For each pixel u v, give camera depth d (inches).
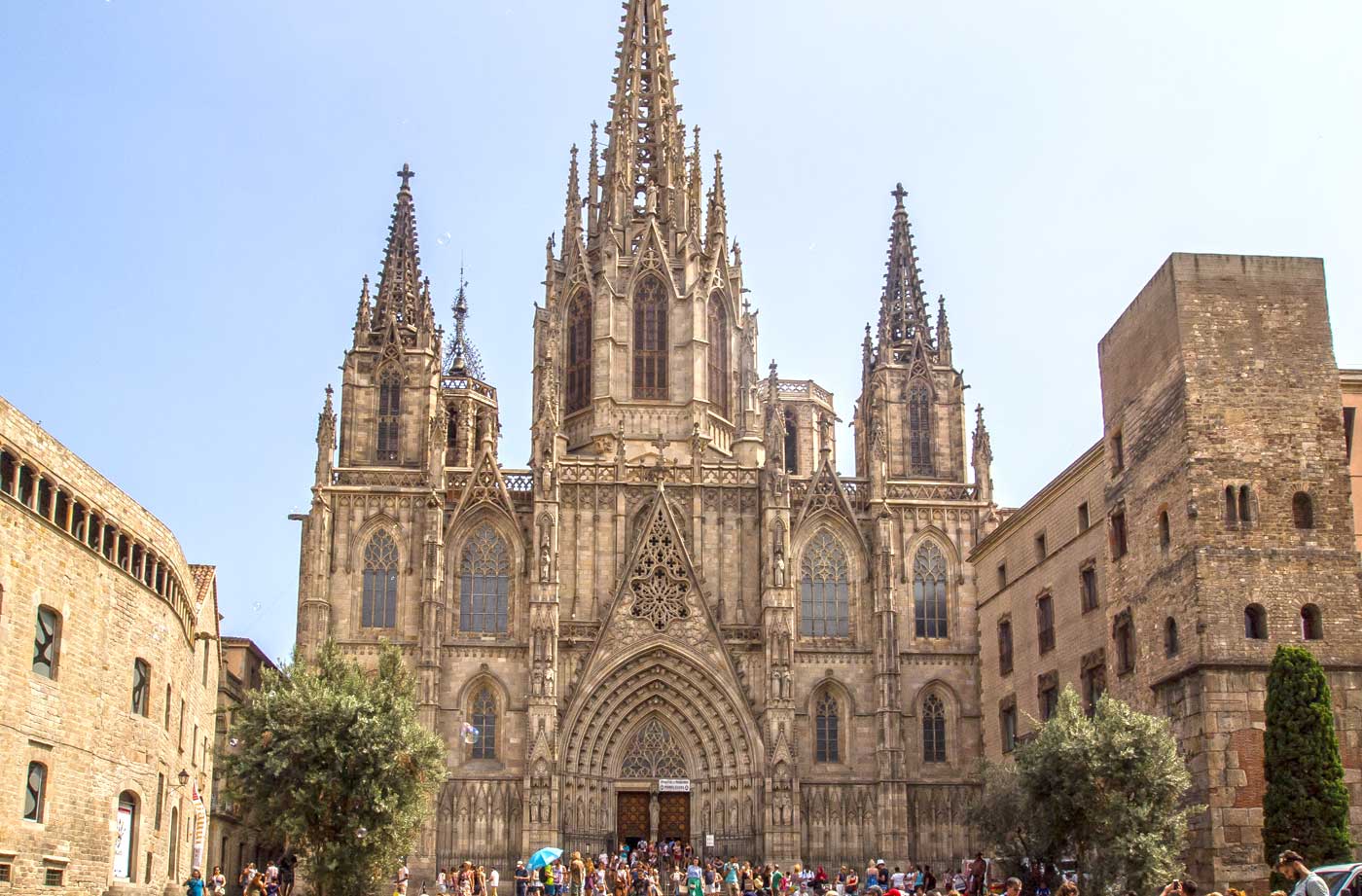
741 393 5014.8
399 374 4808.1
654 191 5221.5
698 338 5044.3
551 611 4409.5
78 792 2375.7
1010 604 4008.4
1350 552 2674.7
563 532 4611.2
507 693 4446.4
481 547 4594.0
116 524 2532.0
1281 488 2696.9
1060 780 2586.1
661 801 4530.0
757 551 4655.5
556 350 5009.8
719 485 4690.0
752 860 4387.3
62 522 2316.7
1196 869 2591.0
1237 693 2603.3
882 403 4953.3
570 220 5236.2
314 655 4367.6
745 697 4473.4
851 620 4660.4
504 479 4643.2
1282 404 2728.8
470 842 4323.3
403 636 4483.3
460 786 4360.2
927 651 4638.3
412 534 4564.5
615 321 5054.1
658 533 4571.9
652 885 3307.1
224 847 4224.9
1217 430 2714.1
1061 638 3531.0
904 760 4466.0
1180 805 2645.2
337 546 4539.9
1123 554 3097.9
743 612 4606.3
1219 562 2655.0
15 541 2123.5
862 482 4815.5
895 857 4375.0
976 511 4756.4
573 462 4660.4
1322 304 2783.0
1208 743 2583.7
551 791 4281.5
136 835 2694.4
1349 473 2746.1
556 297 5177.2
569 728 4397.1
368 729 2962.6
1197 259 2780.5
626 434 4968.0
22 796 2171.5
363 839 2908.5
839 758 4534.9
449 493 4645.7
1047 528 3681.1
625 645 4475.9
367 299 4889.3
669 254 5187.0
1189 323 2753.4
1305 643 2635.3
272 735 2940.5
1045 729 2684.5
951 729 4576.8
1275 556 2664.9
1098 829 2554.1
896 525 4741.6
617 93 5428.2
